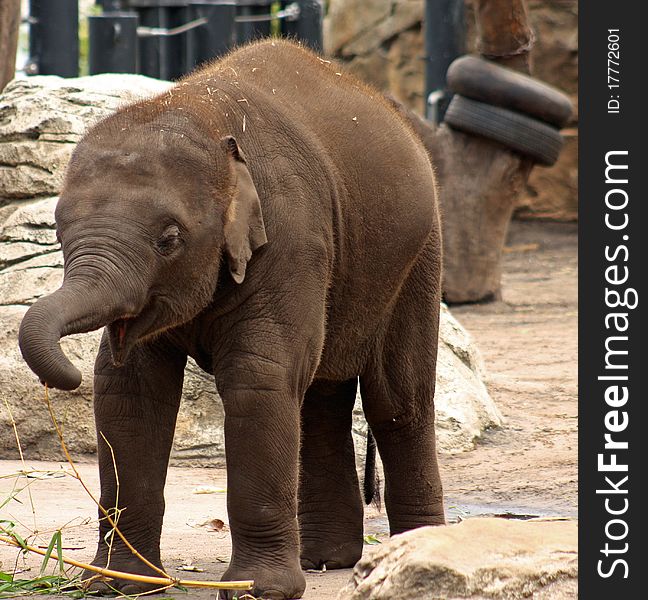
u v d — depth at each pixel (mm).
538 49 39844
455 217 28031
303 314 8516
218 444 14719
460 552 7266
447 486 13812
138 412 8781
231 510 8508
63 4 29500
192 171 7973
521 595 7227
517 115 27359
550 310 27984
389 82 43469
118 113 8234
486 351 22422
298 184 8633
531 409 17766
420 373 10359
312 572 10062
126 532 8828
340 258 9133
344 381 10281
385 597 7082
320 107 9336
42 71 29703
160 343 8812
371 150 9523
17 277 15602
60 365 7141
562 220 40312
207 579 9227
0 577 8836
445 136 27969
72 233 7754
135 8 37500
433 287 10398
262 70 9227
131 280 7672
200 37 32938
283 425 8422
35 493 12656
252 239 8172
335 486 10320
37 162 16625
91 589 8680
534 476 14141
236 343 8430
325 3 46438
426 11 32156
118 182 7852
